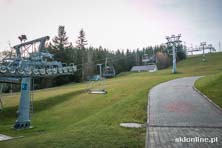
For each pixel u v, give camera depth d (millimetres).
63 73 30000
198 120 13312
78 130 12406
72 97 37312
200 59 102125
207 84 26938
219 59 94312
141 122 13602
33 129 22797
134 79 51406
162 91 26125
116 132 11484
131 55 115312
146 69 97938
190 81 35906
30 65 27875
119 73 99688
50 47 78000
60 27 81125
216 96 20406
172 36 61750
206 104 17938
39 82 69250
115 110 17797
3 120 29141
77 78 75375
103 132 11562
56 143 10172
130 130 11797
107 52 118375
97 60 90188
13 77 24984
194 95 22219
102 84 48469
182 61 107625
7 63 27062
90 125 13828
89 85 49562
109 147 9336
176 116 14539
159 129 11719
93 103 31062
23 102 24531
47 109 32125
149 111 16297
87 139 10484
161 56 106812
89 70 79688
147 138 10195
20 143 10875
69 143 10062
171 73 61094
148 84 37406
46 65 29844
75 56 83812
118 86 41281
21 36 29906
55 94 40031
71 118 25797
